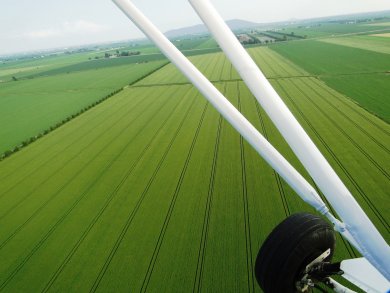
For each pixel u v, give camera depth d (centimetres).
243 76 185
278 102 180
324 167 177
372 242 185
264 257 239
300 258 228
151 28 262
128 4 264
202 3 193
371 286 229
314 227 230
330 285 254
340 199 179
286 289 237
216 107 253
